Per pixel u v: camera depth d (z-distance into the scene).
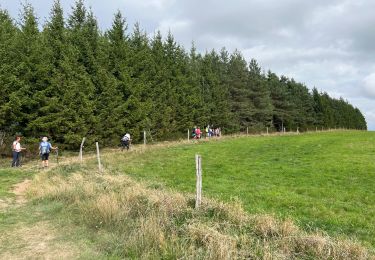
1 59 29.95
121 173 21.02
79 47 37.38
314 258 8.34
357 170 22.22
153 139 47.84
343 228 12.03
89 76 36.62
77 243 9.80
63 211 12.77
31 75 31.81
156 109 47.75
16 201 15.07
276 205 14.73
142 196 12.09
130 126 42.25
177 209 10.74
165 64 53.25
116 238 9.80
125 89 41.38
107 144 39.84
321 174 21.33
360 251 8.51
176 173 22.48
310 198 15.85
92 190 14.06
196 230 9.12
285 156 29.72
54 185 16.59
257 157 29.55
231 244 8.40
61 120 32.88
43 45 33.66
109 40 44.84
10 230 10.99
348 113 115.56
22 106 32.19
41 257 8.94
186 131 54.41
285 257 8.19
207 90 62.59
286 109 85.44
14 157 26.55
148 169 23.80
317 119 96.31
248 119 73.56
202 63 66.81
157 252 8.68
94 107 35.59
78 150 36.03
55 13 36.25
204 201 11.40
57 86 32.81
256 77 75.75
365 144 37.12
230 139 46.91
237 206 11.27
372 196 16.20
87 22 39.94
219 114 63.56
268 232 9.45
